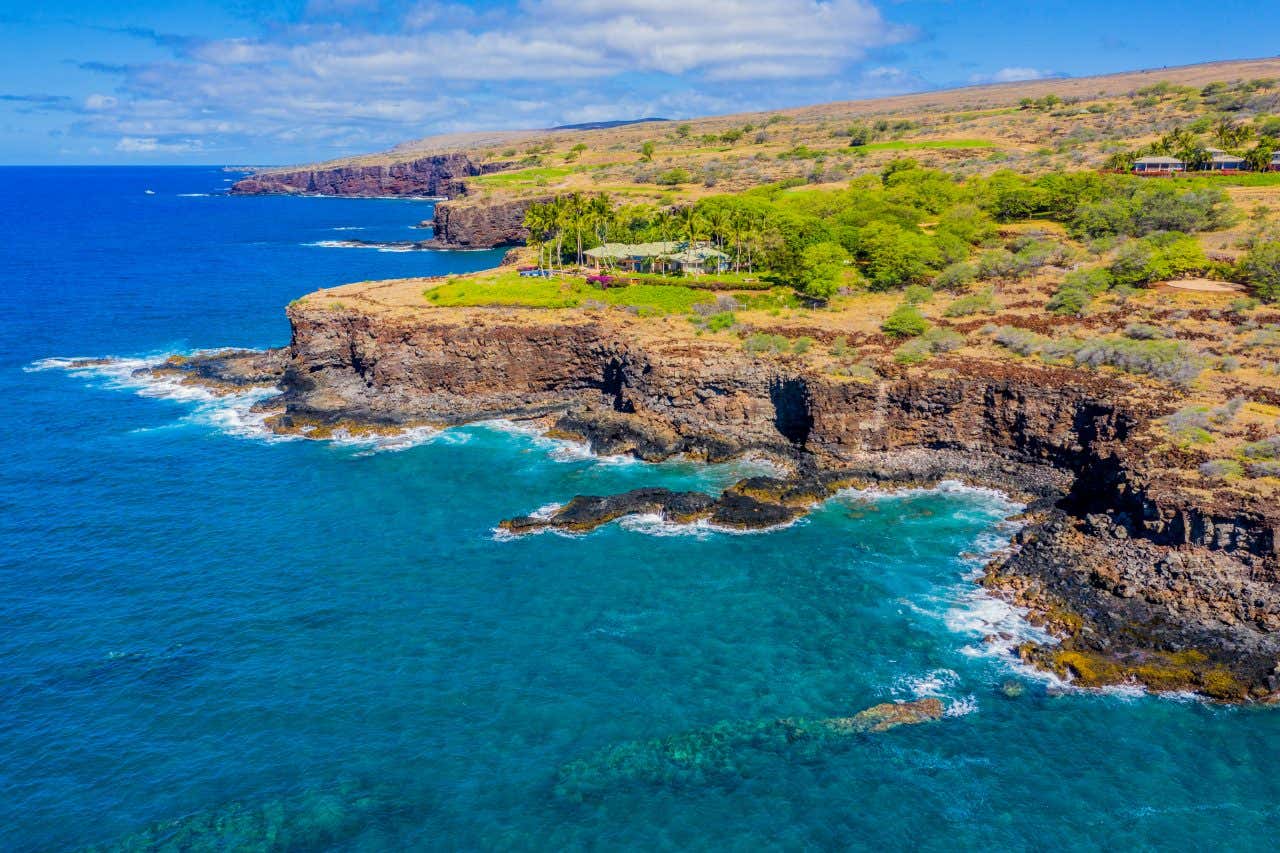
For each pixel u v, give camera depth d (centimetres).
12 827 3672
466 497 6862
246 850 3553
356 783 3919
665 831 3650
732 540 6103
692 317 8900
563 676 4628
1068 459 6656
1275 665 4416
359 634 5019
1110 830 3619
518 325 8838
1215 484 5175
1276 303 8306
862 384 7038
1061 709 4319
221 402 9212
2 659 4759
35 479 7181
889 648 4822
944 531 6141
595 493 6912
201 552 5975
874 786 3872
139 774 3972
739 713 4331
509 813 3744
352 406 8769
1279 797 3772
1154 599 4938
